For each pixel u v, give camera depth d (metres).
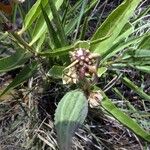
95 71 0.20
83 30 0.25
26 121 0.27
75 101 0.21
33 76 0.27
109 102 0.23
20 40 0.22
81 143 0.26
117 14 0.23
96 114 0.27
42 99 0.27
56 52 0.22
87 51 0.20
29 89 0.27
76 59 0.20
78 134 0.26
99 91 0.22
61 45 0.24
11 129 0.26
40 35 0.23
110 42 0.24
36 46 0.25
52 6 0.22
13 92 0.27
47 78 0.26
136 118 0.27
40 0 0.21
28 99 0.27
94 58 0.20
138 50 0.25
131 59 0.25
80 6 0.29
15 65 0.23
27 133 0.26
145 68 0.26
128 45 0.26
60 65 0.26
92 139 0.26
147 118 0.27
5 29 0.21
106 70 0.25
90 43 0.21
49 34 0.24
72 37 0.28
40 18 0.24
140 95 0.26
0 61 0.22
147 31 0.29
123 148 0.27
